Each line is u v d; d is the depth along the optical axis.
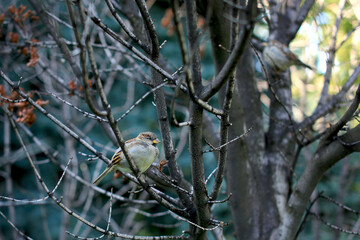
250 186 9.88
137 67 11.38
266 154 10.53
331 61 10.85
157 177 9.04
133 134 16.86
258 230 9.79
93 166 16.41
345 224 15.68
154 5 17.77
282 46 10.93
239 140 9.61
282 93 10.97
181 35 4.72
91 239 6.90
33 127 16.56
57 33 9.02
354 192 16.39
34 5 8.84
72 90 9.86
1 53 11.23
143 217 16.88
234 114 9.54
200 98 5.92
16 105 9.24
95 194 15.49
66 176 12.37
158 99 7.28
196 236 7.59
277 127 10.70
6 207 16.16
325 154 8.30
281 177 10.25
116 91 17.58
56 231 15.82
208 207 7.12
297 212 8.97
